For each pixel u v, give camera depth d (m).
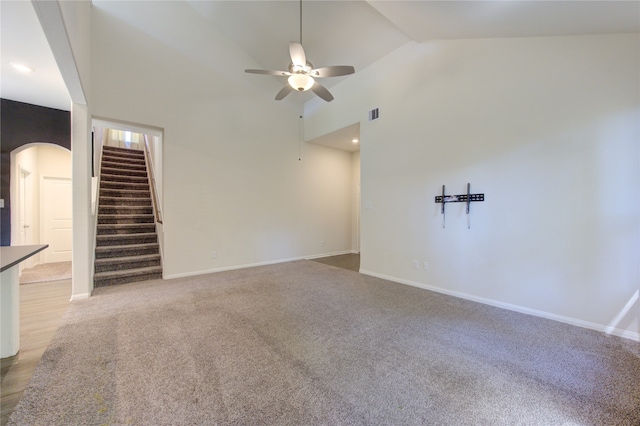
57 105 4.43
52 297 3.46
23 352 2.12
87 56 3.39
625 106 2.39
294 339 2.35
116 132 7.90
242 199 5.18
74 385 1.73
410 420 1.45
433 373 1.86
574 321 2.64
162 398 1.62
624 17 2.09
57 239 5.99
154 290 3.74
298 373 1.86
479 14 2.55
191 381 1.77
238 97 5.12
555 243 2.75
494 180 3.16
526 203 2.93
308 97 5.95
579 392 1.67
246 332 2.48
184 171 4.50
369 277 4.49
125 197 5.55
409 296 3.52
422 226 3.89
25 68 3.27
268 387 1.72
